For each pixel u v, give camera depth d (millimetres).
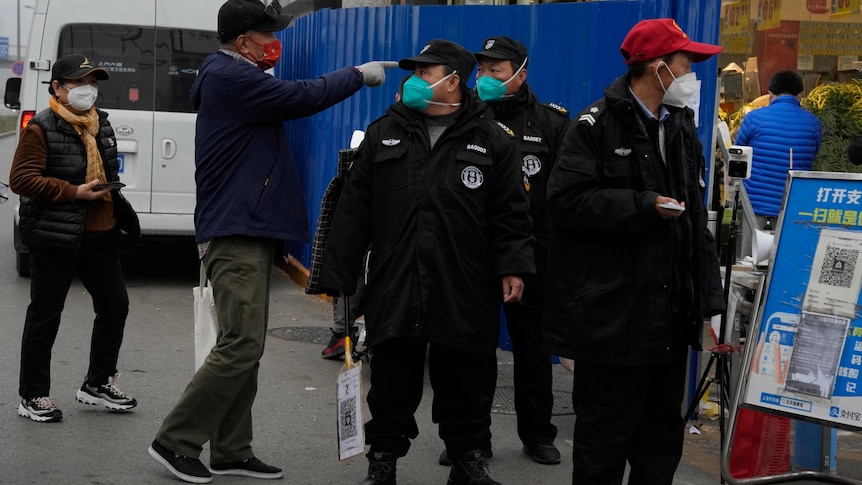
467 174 4547
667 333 3953
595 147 4020
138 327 8508
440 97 4594
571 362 5215
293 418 6137
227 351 4801
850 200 4688
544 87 7656
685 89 4027
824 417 4660
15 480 4863
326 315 9406
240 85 4762
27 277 10648
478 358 4691
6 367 6961
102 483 4867
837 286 4664
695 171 4145
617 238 3996
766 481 5098
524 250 4594
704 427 6180
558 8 7523
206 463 5246
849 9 9344
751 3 9258
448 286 4516
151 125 10000
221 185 4824
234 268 4824
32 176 5480
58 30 9945
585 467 4102
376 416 4727
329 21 10391
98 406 6133
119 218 5883
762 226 8125
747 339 4902
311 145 10938
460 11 8383
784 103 8117
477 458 4738
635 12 6941
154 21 10023
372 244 4676
